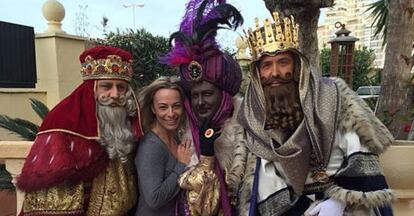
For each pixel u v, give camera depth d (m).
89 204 1.79
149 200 1.78
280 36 1.64
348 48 6.29
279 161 1.64
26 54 5.81
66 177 1.65
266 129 1.69
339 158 1.64
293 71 1.66
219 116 1.86
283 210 1.66
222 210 1.82
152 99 1.91
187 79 1.90
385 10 5.17
